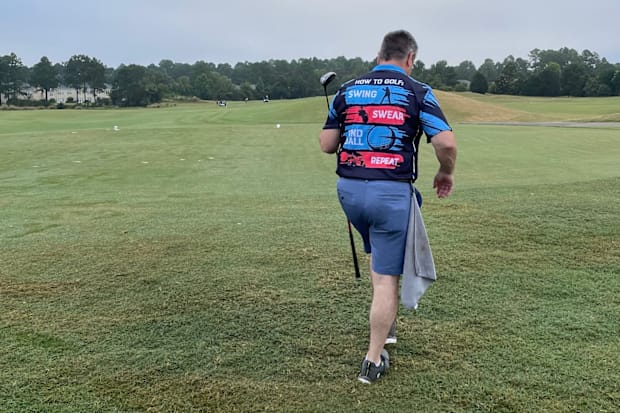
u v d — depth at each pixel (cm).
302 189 970
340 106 273
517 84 9812
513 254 452
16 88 10281
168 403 249
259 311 350
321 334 317
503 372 269
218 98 11306
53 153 1695
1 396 254
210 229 571
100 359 289
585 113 4459
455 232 524
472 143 1819
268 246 495
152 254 478
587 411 236
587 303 350
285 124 3028
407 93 257
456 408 242
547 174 1043
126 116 4059
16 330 324
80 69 11312
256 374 274
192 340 311
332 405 247
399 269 265
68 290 391
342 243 502
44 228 603
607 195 686
